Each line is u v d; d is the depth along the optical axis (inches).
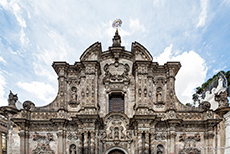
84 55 1526.8
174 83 1541.6
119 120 1497.3
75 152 1427.2
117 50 1611.7
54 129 1454.2
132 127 1477.6
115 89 1567.4
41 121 1437.0
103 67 1622.8
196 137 1448.1
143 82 1478.8
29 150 1425.9
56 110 1498.5
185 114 1481.3
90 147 1365.7
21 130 1409.9
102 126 1478.8
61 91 1492.4
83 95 1493.6
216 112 1451.8
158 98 1544.0
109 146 1453.0
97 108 1486.2
